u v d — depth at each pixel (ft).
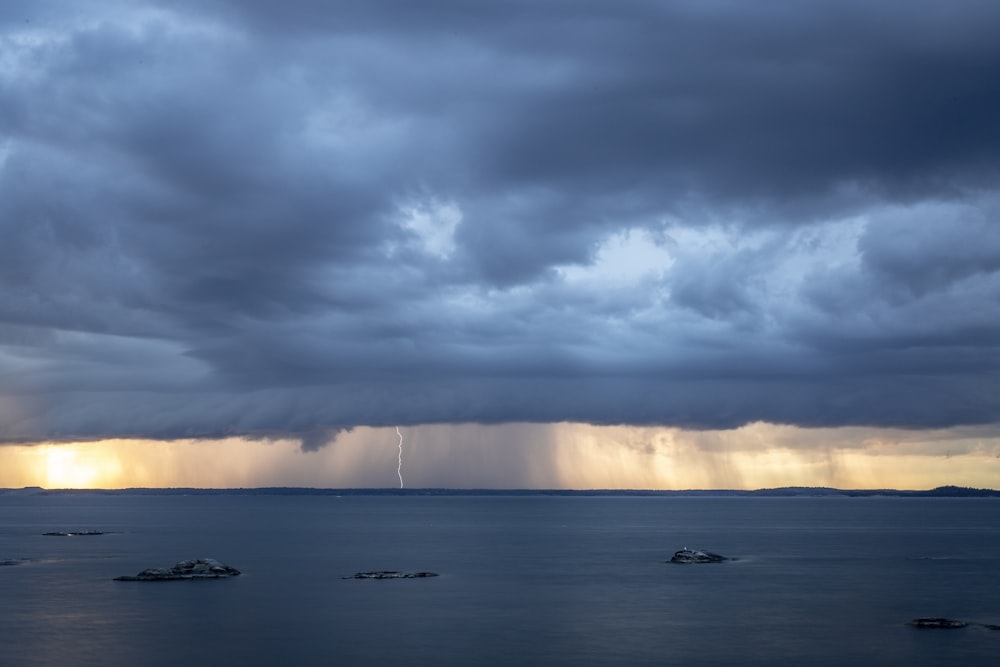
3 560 580.71
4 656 286.05
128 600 391.45
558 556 614.34
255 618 347.56
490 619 345.31
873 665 271.28
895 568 526.57
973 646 294.05
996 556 609.83
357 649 294.66
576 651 291.17
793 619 343.87
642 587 437.99
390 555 622.95
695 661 277.64
